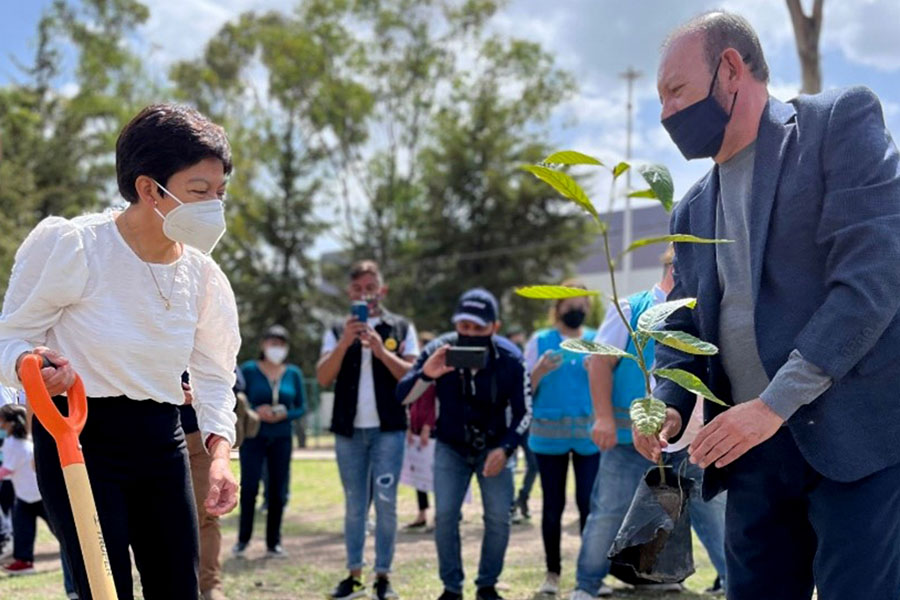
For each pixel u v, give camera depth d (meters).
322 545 8.55
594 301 29.91
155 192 2.70
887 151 2.57
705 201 2.95
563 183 2.69
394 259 37.59
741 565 2.89
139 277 2.77
